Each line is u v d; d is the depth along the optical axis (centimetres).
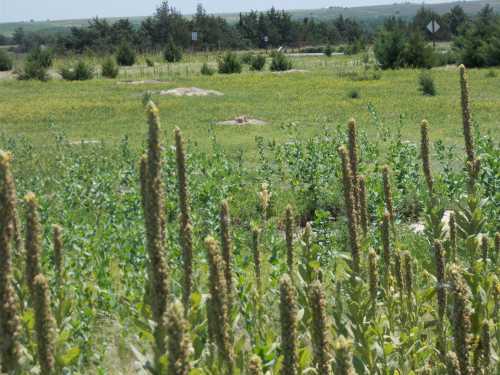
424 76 4859
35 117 4081
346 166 573
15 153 2542
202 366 477
